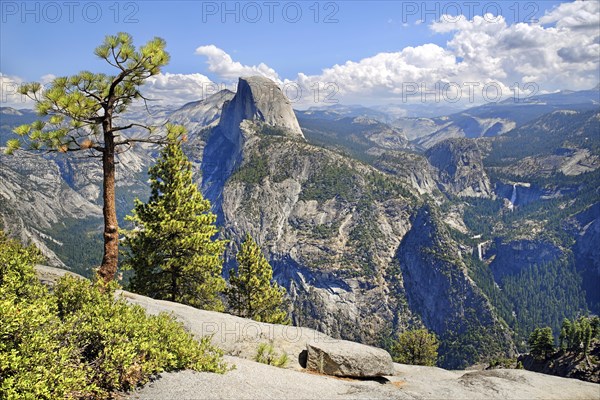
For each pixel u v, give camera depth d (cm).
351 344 1862
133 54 1497
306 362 1767
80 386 858
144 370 1038
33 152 1484
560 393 1875
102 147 1645
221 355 1358
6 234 1581
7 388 732
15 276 1125
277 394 1221
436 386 1720
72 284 1258
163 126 1705
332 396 1348
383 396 1462
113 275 1722
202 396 1065
